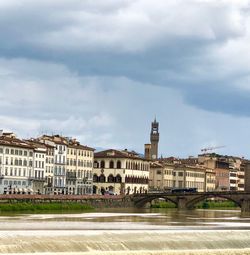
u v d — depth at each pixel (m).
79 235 110.19
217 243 116.19
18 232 112.44
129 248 106.44
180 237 116.62
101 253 99.12
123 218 180.88
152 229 136.25
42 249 98.69
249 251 109.38
